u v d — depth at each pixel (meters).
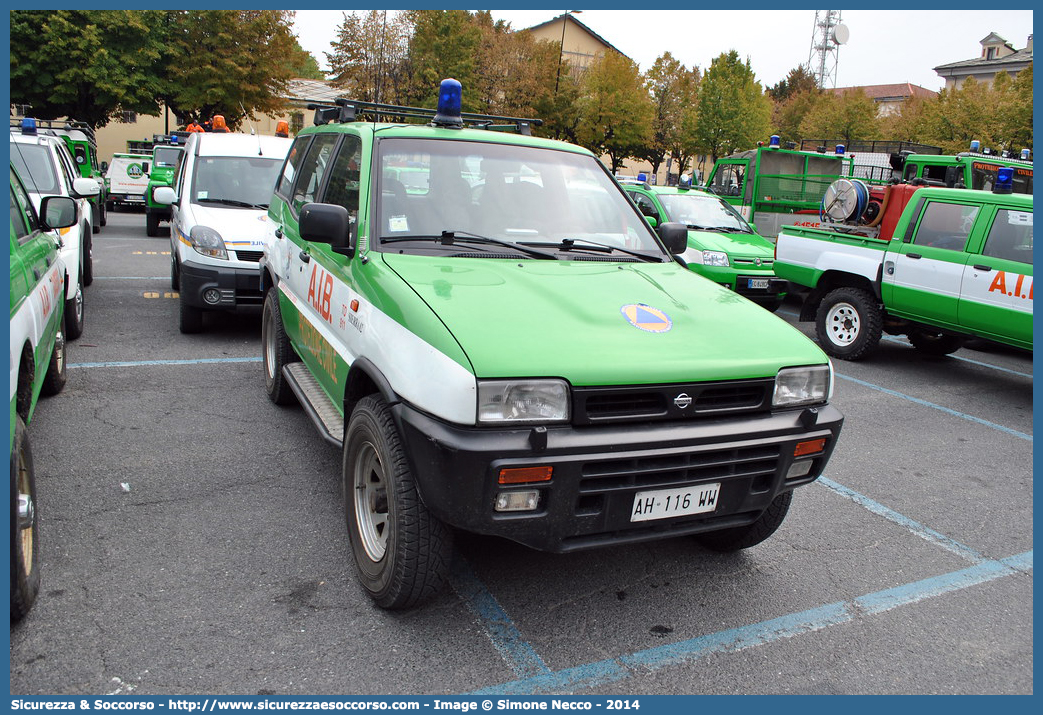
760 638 3.15
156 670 2.68
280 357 5.28
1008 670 3.05
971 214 7.45
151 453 4.63
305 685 2.67
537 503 2.69
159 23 30.27
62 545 3.46
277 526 3.79
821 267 8.91
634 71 34.09
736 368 2.94
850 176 14.54
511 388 2.62
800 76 82.50
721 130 36.97
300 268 4.61
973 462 5.57
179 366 6.59
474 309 2.93
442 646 2.94
